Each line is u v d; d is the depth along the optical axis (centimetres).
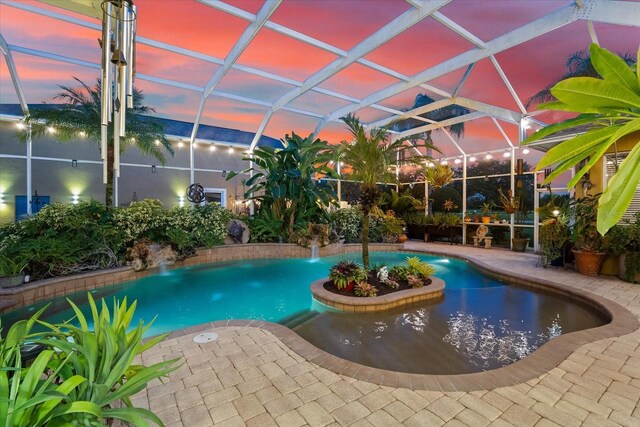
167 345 312
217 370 263
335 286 512
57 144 954
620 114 121
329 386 239
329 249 977
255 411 210
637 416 203
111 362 158
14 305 446
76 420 136
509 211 978
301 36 613
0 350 143
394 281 517
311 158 939
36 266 522
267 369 265
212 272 752
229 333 342
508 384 240
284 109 998
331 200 1034
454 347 326
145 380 159
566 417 202
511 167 1005
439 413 207
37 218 582
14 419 118
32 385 127
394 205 1309
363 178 552
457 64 651
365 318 416
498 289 562
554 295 520
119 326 185
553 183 940
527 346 328
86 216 628
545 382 243
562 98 117
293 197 948
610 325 350
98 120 842
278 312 492
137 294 579
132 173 1071
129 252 650
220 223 859
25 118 810
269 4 536
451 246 1091
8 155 844
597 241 605
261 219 976
